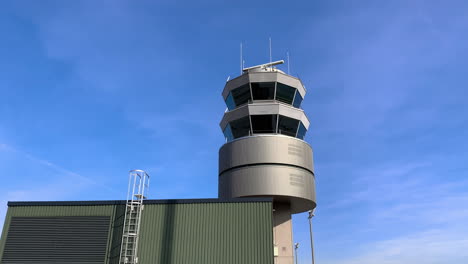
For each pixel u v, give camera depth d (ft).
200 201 89.76
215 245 85.15
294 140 115.65
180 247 85.66
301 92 128.57
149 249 86.07
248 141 113.70
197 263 83.87
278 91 122.42
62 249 88.89
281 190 106.73
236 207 88.28
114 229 89.51
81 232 90.12
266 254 83.05
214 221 87.40
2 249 89.86
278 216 113.91
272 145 111.75
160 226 88.12
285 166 110.22
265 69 129.90
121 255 84.99
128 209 89.71
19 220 92.89
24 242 90.33
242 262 82.94
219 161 122.31
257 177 108.58
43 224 91.91
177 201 90.38
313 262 121.60
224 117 125.59
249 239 84.84
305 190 111.04
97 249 88.02
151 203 90.84
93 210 92.27
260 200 88.38
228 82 127.85
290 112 119.24
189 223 87.81
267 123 117.29
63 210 93.09
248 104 118.73
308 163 116.67
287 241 111.24
